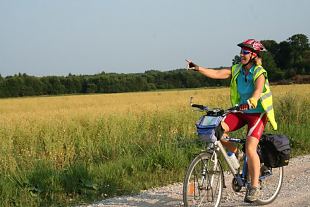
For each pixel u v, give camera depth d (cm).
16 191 665
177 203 625
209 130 518
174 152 877
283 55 7038
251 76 555
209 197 545
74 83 8256
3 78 8038
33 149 1023
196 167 530
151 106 2056
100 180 730
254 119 558
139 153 1013
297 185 714
